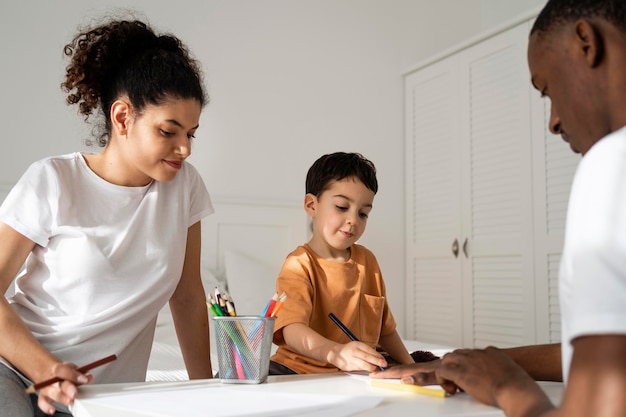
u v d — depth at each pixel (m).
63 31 2.83
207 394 0.83
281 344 1.27
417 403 0.78
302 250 1.35
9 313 1.02
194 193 1.36
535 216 2.82
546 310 2.75
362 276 1.37
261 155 3.22
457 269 3.23
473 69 3.20
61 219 1.14
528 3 3.44
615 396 0.46
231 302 0.98
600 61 0.63
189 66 1.19
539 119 2.82
